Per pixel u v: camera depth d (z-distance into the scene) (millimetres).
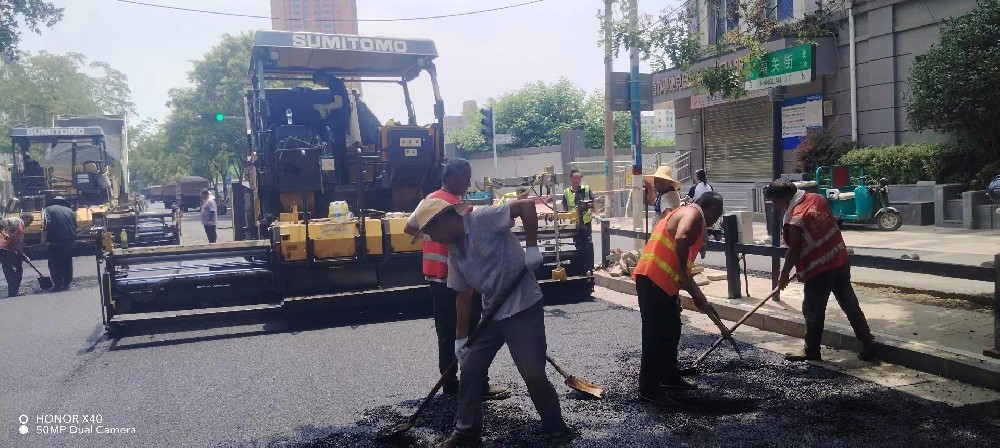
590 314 7391
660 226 4566
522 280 3758
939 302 6543
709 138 20234
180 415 4594
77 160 20719
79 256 17375
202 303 7383
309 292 7441
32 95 46188
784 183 5211
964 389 4379
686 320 6930
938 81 11977
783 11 16406
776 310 6535
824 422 3906
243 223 11477
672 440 3736
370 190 9312
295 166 8656
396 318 7539
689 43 8914
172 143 45562
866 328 5098
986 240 10141
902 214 12883
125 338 7078
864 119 14844
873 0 14305
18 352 6734
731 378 4840
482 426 3896
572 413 4258
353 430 4160
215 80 44125
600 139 38031
